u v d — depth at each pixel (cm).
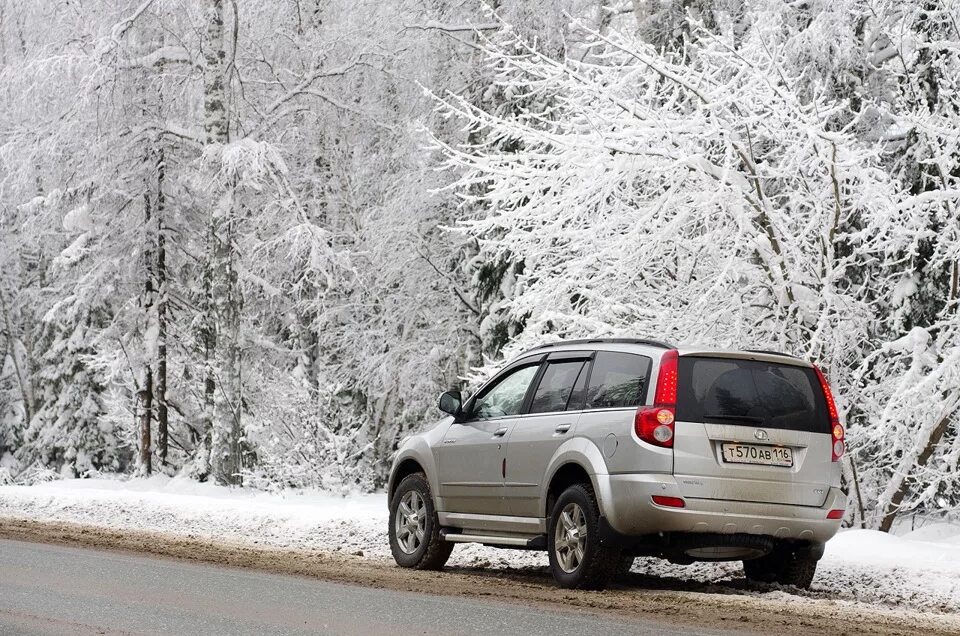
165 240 3566
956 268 1670
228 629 780
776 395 1116
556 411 1202
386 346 3409
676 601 1011
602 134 1633
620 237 1678
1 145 3412
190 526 1930
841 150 1647
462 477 1295
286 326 3588
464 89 3092
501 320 2811
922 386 1527
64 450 4184
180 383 3797
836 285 1872
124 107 3231
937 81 1756
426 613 874
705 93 1653
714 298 1723
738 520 1071
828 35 1983
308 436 2694
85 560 1230
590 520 1098
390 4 3169
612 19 2814
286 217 3191
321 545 1688
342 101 3288
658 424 1073
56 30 3309
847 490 1741
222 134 3128
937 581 1172
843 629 856
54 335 4412
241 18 3269
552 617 870
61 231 3703
